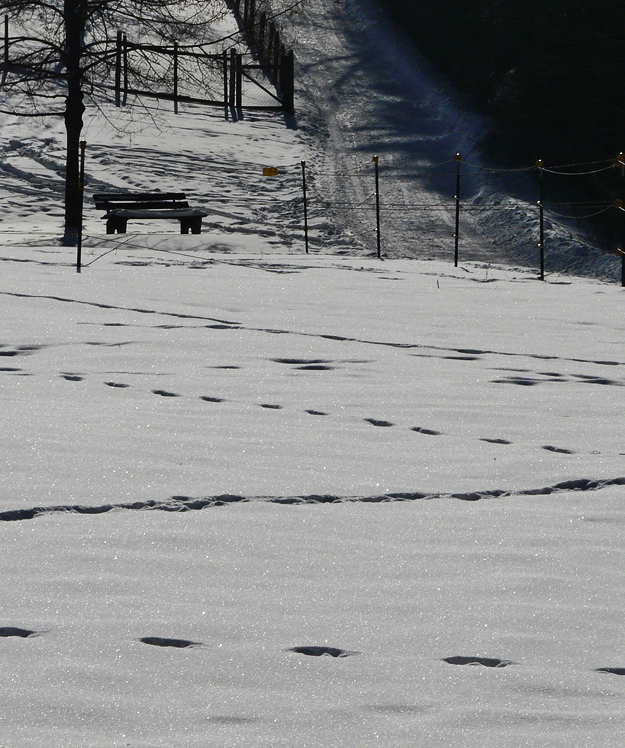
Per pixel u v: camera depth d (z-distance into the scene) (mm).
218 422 12500
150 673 6242
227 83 78000
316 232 50375
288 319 20469
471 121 72000
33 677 6148
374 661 6480
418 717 5809
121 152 63406
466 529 9023
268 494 9844
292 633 6852
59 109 71562
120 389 14148
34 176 58188
